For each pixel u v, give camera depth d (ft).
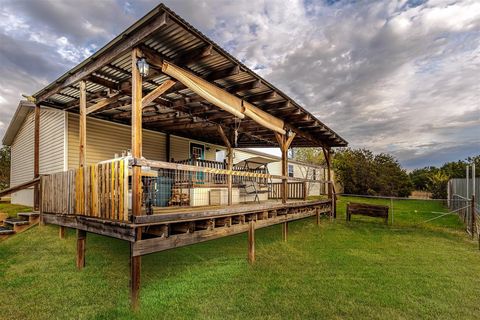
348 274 15.51
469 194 32.76
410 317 10.97
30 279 13.53
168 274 15.07
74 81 16.26
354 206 32.12
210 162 28.55
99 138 25.13
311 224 30.42
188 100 20.57
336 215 36.45
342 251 20.13
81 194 14.32
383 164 59.31
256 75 15.90
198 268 16.08
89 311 10.96
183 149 33.65
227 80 16.39
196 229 14.14
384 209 30.37
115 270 14.80
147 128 29.09
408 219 33.94
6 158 67.31
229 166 27.66
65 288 12.77
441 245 22.16
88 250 17.53
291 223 30.66
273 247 20.81
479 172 54.49
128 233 11.15
